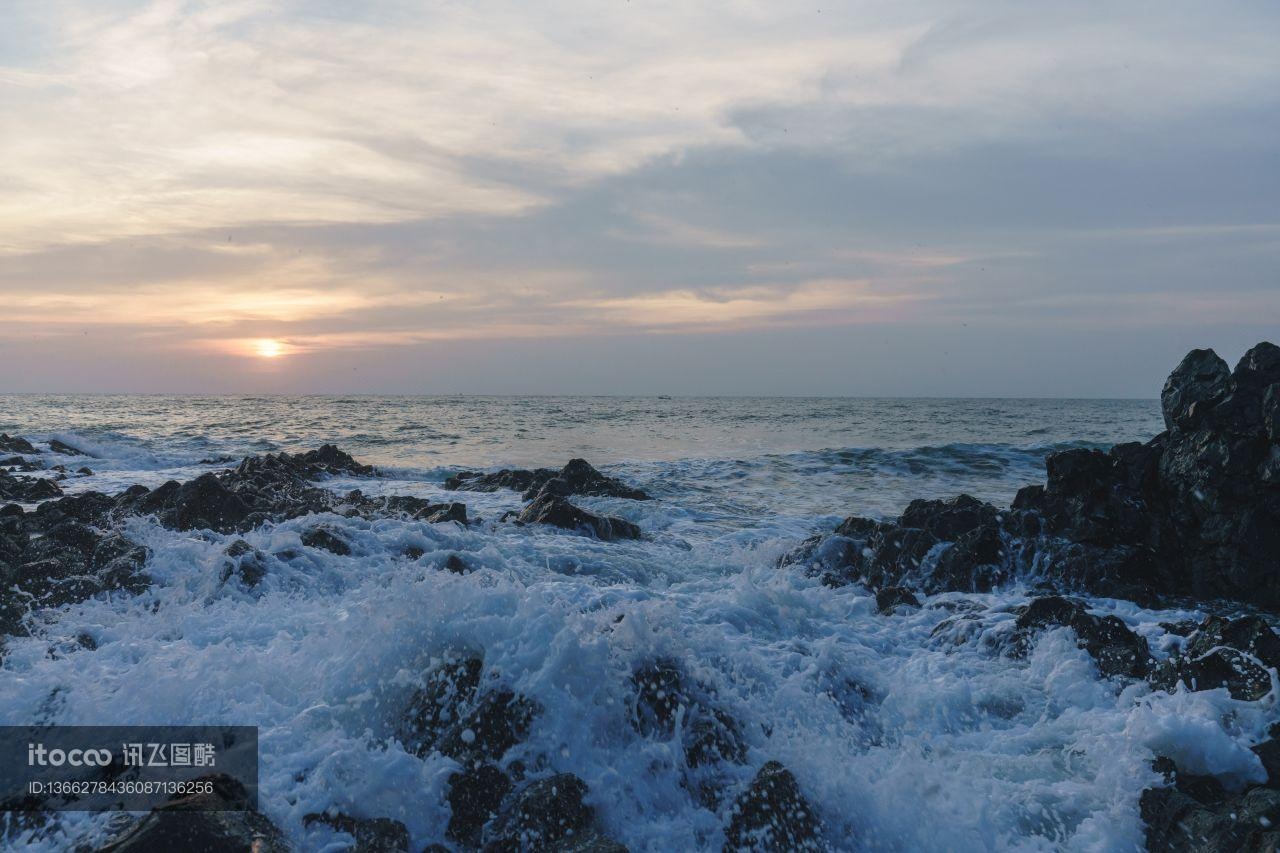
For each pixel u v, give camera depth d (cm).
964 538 1138
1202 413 1126
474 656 606
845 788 539
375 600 670
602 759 554
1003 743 629
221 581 868
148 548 947
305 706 588
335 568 962
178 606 823
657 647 628
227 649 678
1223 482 1076
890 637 871
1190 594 1098
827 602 966
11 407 7475
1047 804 545
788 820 512
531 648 596
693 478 2319
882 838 514
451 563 1016
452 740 554
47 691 586
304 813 478
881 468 2450
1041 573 1117
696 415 6388
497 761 538
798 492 2059
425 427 4628
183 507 1185
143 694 579
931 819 524
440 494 1912
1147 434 4138
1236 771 561
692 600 909
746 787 530
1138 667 711
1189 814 513
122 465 2588
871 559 1159
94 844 442
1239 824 483
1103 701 685
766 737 601
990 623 833
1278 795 498
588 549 1191
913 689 708
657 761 559
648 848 502
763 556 1225
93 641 720
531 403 10688
